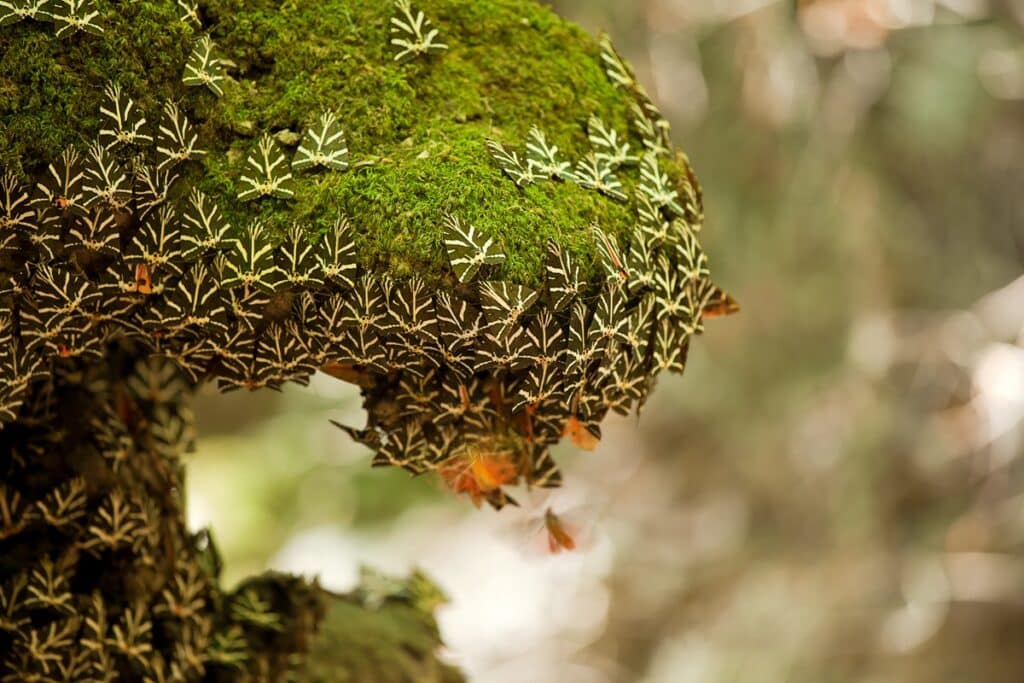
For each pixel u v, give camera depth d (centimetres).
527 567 629
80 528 202
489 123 192
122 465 204
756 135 495
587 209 190
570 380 188
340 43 192
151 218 187
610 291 188
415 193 187
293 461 643
